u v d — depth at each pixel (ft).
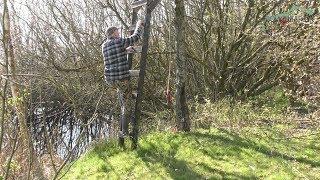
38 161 18.21
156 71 36.96
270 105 29.89
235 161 19.61
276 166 18.83
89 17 39.34
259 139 22.24
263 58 32.65
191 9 34.58
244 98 32.17
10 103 13.87
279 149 20.77
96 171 20.08
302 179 17.48
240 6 32.22
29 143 14.75
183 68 23.21
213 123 25.00
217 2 31.60
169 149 21.49
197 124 24.81
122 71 21.40
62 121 38.50
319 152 20.20
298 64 25.99
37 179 16.38
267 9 29.09
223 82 33.68
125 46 21.26
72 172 20.49
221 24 32.04
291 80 28.40
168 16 34.47
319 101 24.67
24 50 38.86
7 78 12.05
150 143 22.38
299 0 19.39
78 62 41.42
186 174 18.60
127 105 22.31
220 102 29.53
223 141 21.95
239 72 33.73
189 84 36.19
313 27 21.56
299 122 24.43
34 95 36.42
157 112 32.37
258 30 28.91
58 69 37.86
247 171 18.51
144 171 19.44
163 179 18.44
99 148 22.82
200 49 35.40
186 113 23.59
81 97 38.45
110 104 38.81
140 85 21.50
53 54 40.04
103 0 37.99
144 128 27.63
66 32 39.63
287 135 22.58
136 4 21.88
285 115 25.66
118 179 18.99
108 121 36.86
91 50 39.52
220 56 33.50
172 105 29.17
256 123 24.81
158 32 36.40
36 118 32.68
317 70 24.64
